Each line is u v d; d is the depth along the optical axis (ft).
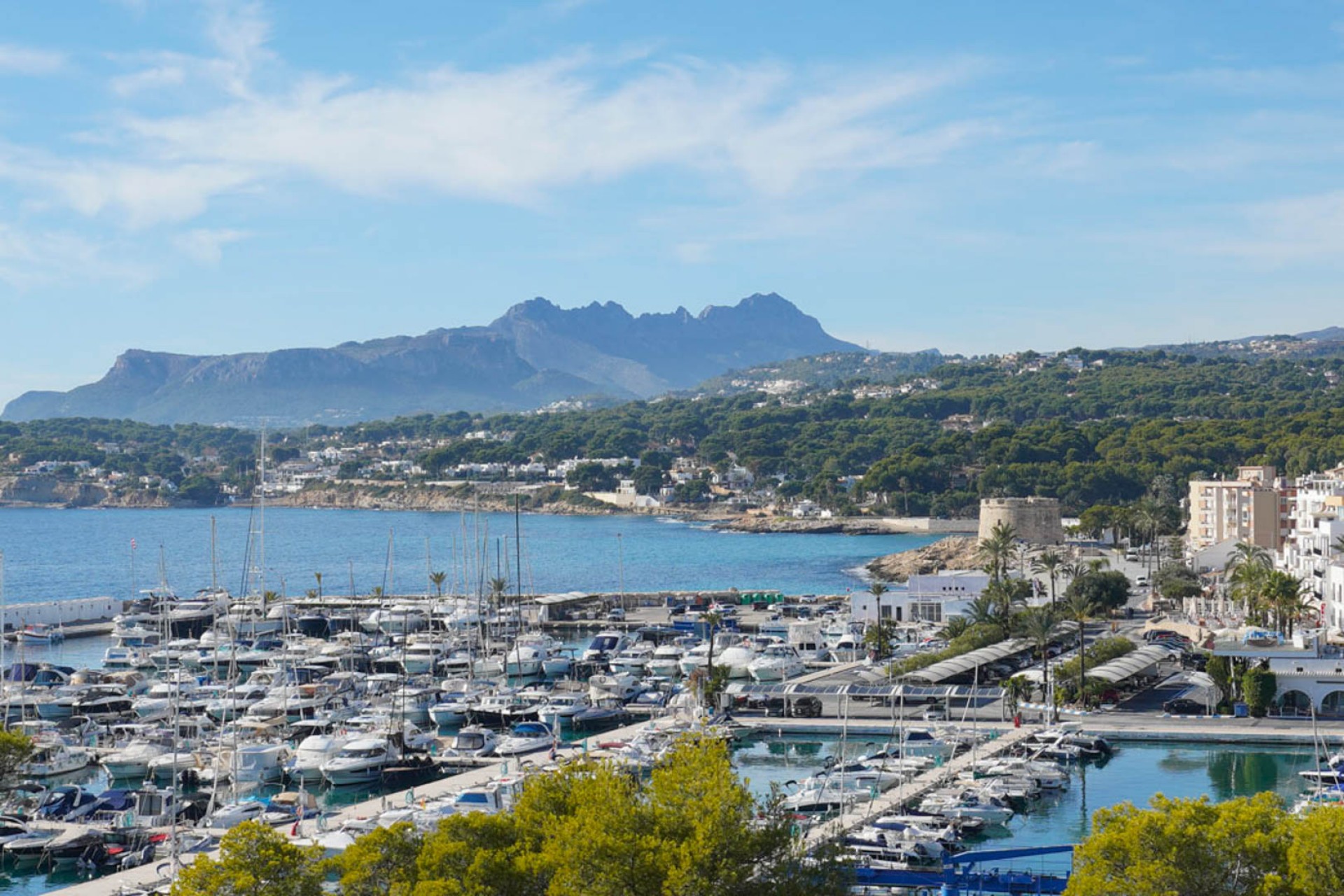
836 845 247.91
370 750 416.46
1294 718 467.52
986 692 513.45
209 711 517.55
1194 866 219.00
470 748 438.81
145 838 339.16
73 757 435.12
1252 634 505.25
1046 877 293.43
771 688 513.04
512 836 230.27
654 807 226.38
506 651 617.62
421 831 295.69
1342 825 216.74
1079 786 392.27
